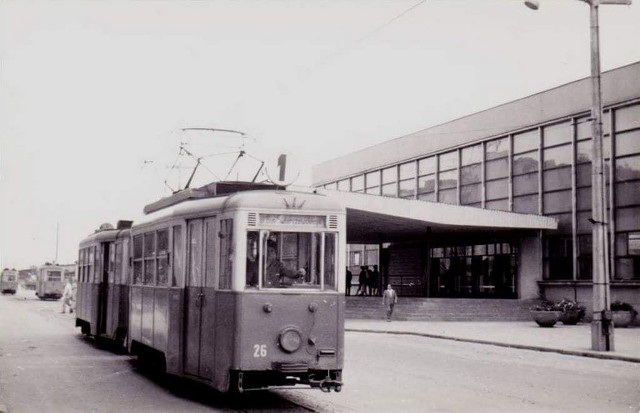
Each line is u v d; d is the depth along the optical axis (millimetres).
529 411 9586
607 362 17016
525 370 14695
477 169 40750
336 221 9812
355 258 52875
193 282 10539
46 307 43938
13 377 12445
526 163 37406
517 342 21109
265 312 9352
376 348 19391
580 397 11031
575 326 29188
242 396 10609
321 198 9875
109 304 18047
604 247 19078
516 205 37938
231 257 9492
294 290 9484
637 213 31312
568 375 13992
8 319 30000
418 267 44875
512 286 37906
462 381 12602
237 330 9266
